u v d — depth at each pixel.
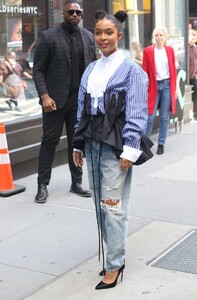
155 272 4.40
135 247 4.92
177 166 7.96
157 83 8.59
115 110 3.92
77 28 6.17
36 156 7.41
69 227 5.43
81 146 4.18
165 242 5.05
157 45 8.58
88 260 4.64
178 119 10.29
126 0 9.60
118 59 3.97
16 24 7.41
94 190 4.17
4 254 4.77
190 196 6.50
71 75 6.09
